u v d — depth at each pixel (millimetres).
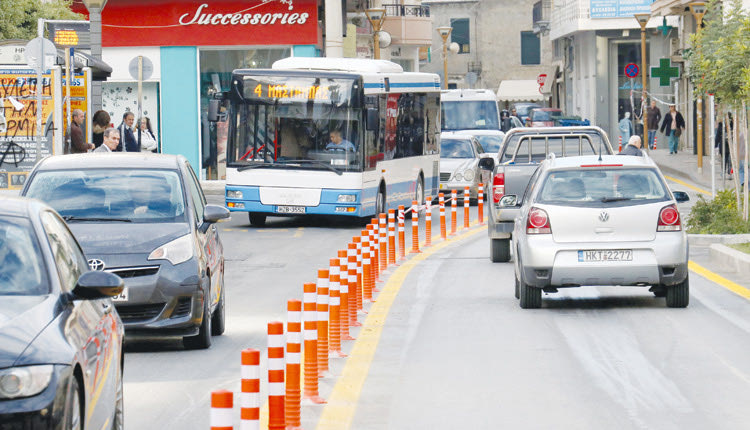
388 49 140625
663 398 22734
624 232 33812
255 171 64312
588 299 37094
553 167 34844
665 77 100438
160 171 30875
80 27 82500
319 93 63969
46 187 30156
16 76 64938
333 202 63531
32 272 16469
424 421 21141
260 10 93625
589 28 154000
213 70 94625
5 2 98875
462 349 28406
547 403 22453
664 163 110812
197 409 22344
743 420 20859
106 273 16625
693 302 35781
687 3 105438
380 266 46062
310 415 21594
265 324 33000
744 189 55406
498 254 48688
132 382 24938
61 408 14281
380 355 27766
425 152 75750
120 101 94812
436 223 70188
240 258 50281
